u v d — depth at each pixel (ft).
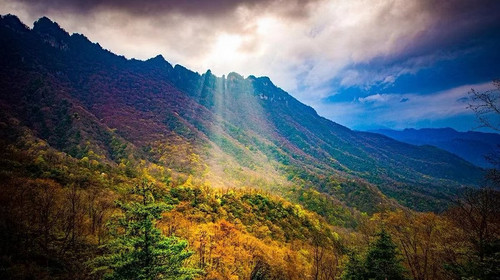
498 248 38.37
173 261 40.96
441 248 46.55
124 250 40.52
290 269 139.54
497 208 35.70
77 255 78.33
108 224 41.60
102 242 87.86
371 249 72.13
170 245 41.50
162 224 137.69
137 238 38.24
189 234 138.31
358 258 77.61
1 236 73.92
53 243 80.74
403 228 72.38
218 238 151.84
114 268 38.75
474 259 40.52
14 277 59.57
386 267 66.18
